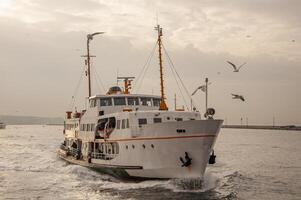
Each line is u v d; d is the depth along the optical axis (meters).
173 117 35.94
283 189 36.62
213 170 48.75
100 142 39.38
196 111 38.00
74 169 41.59
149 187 33.09
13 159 56.31
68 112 54.09
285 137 186.75
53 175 40.56
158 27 39.12
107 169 37.03
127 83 43.94
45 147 83.50
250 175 44.97
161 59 39.09
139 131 34.12
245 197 32.94
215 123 31.41
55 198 30.80
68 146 51.62
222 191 34.03
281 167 53.25
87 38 54.78
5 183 36.97
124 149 35.44
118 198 30.08
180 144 31.92
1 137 141.25
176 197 30.50
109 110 40.50
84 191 32.69
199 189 32.78
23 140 118.50
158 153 32.81
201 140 31.55
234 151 84.19
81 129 45.06
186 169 32.47
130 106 40.97
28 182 37.34
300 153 79.19
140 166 33.91
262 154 75.81
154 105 41.97
